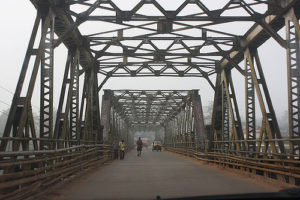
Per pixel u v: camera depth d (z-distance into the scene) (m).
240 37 16.75
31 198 7.13
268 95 14.57
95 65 21.56
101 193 8.54
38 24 11.01
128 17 13.62
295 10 11.75
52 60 11.86
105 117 27.70
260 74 15.08
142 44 18.38
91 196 8.07
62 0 12.35
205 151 21.80
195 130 29.19
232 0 13.06
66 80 15.30
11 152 6.48
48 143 11.29
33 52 10.54
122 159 26.66
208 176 12.87
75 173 12.83
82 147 15.12
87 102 19.83
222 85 21.11
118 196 8.07
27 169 7.66
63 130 14.05
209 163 19.70
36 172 7.82
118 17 13.66
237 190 9.02
